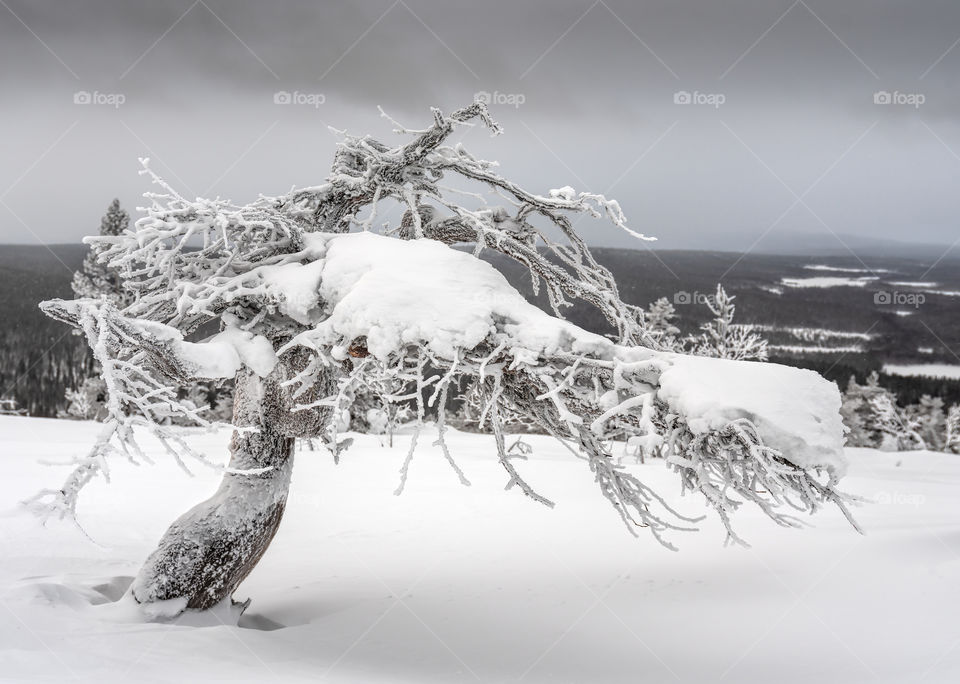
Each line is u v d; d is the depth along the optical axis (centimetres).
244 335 969
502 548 1644
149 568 965
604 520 1973
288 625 1073
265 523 1038
